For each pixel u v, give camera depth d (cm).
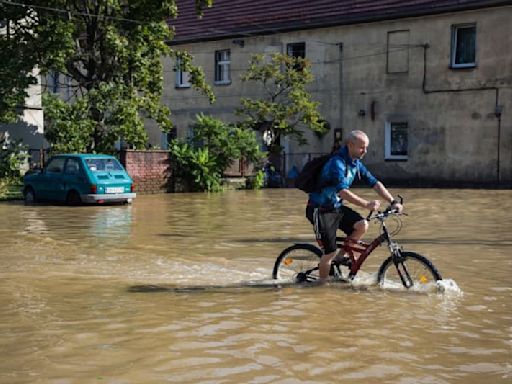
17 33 2447
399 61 2958
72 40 2417
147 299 712
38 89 2761
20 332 582
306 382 456
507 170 2694
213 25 3578
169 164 2409
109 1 2428
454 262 941
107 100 2430
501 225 1375
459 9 2766
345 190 726
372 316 634
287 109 2848
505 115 2694
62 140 2392
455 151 2816
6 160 2433
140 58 2484
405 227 1345
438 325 603
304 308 666
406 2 2952
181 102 3662
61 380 460
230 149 2584
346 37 3094
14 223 1442
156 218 1545
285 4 3384
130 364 495
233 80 3456
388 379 462
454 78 2812
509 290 753
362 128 3064
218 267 905
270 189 2661
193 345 544
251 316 637
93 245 1113
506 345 545
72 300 707
